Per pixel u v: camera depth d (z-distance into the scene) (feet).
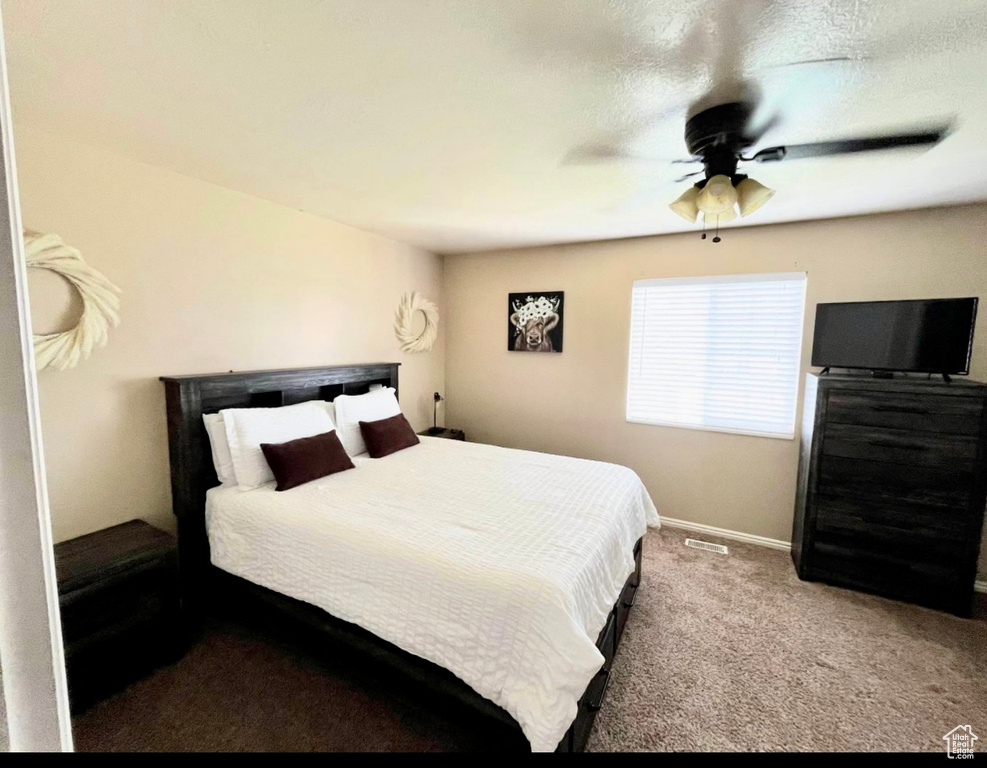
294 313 9.64
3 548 1.36
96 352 6.59
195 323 7.82
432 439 11.47
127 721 5.28
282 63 4.28
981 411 7.32
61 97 4.95
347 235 10.84
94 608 5.59
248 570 6.57
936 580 7.77
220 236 8.11
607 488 7.75
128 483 7.03
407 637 5.08
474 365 14.40
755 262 10.23
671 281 11.21
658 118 5.24
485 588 4.73
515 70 4.33
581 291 12.44
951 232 8.46
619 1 3.37
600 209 9.04
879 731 5.28
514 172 7.06
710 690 5.92
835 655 6.60
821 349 8.68
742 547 10.39
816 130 5.45
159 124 5.60
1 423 1.35
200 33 3.83
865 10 3.42
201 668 6.18
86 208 6.33
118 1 3.41
